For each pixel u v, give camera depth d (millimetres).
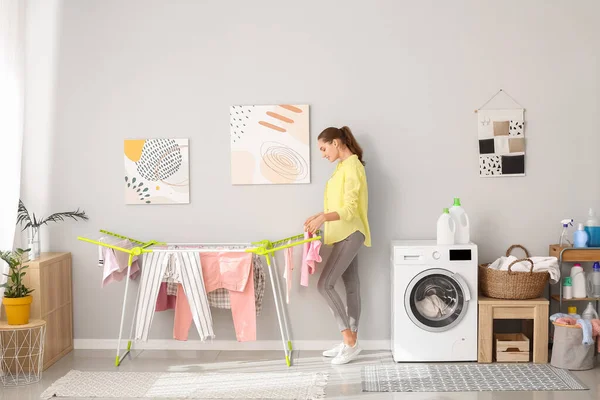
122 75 4746
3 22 4180
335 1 4641
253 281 4258
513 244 4672
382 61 4645
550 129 4621
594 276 4492
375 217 4695
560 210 4641
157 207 4770
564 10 4578
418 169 4672
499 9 4598
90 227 4801
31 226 4535
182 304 4367
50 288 4453
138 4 4719
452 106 4641
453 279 4316
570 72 4594
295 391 3865
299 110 4660
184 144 4727
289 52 4672
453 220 4391
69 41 4754
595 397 3717
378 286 4703
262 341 4750
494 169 4637
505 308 4336
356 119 4668
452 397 3744
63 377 4152
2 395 3863
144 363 4473
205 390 3908
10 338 4242
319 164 4691
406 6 4617
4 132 4215
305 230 4207
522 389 3852
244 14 4680
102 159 4777
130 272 4531
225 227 4746
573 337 4184
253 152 4703
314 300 4730
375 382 4008
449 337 4355
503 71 4613
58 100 4777
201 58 4715
